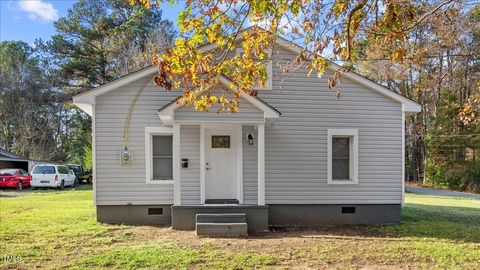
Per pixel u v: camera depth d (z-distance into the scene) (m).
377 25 6.01
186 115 10.62
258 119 10.80
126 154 11.64
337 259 7.82
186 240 9.43
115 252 8.09
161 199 11.77
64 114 46.09
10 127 44.22
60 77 43.03
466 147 33.59
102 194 11.63
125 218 11.68
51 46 41.56
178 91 11.85
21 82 42.53
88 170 36.22
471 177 32.16
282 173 12.03
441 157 34.47
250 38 6.58
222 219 10.54
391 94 12.30
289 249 8.55
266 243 9.16
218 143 12.09
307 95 12.14
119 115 11.74
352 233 10.55
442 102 34.09
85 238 9.45
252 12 5.91
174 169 10.93
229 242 9.23
